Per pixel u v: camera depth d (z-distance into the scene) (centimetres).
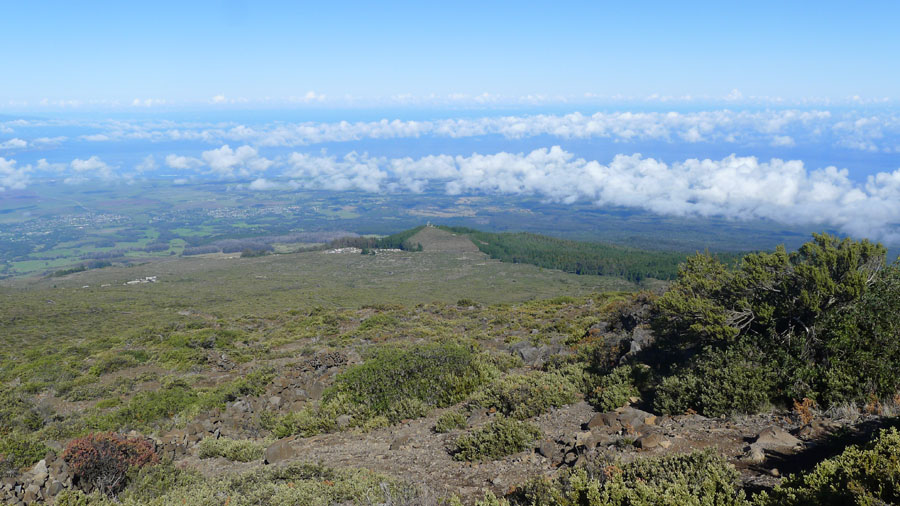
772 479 562
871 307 827
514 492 636
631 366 1127
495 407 1094
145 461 863
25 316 3909
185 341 2436
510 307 3169
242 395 1488
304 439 1121
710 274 1123
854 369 785
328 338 2522
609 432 819
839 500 436
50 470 783
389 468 843
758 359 885
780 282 997
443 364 1341
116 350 2419
